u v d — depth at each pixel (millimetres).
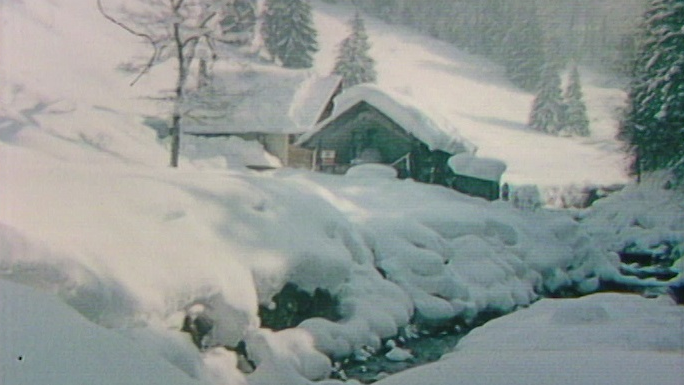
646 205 28953
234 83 30219
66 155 22391
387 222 15430
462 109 51500
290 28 45969
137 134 27672
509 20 58938
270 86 31547
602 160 42031
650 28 35688
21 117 25109
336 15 59500
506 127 50531
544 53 54938
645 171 35125
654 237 26766
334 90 32781
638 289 21094
